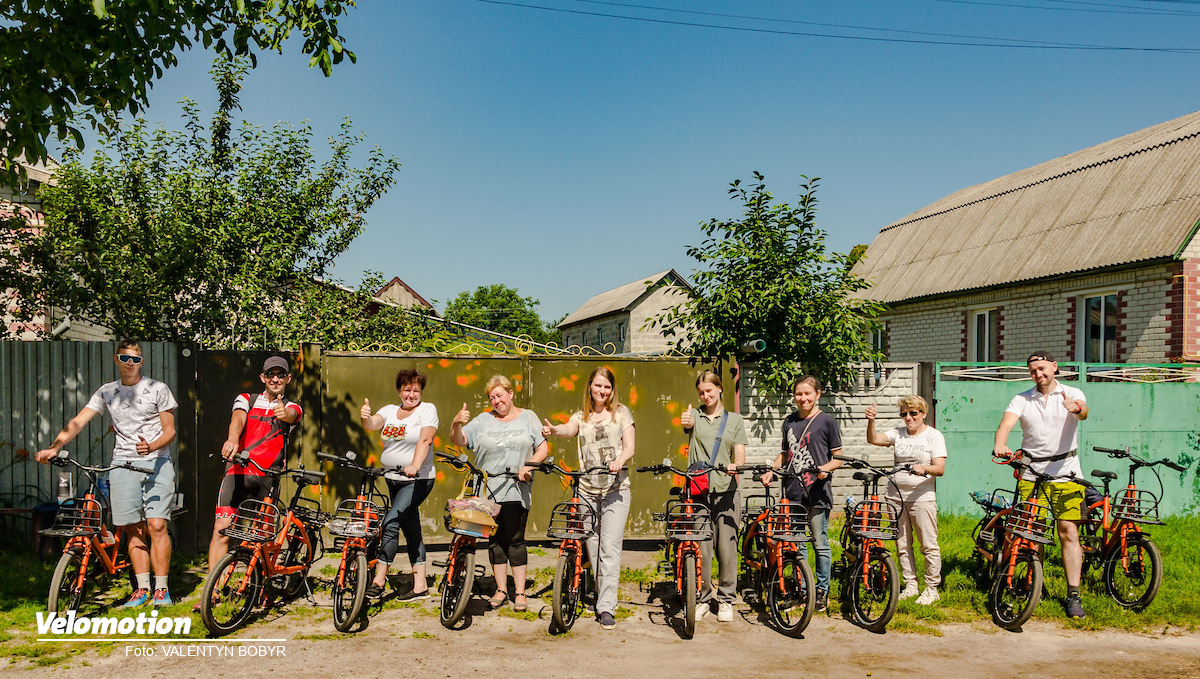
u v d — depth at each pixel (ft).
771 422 27.37
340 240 37.32
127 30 19.81
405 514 18.86
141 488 17.65
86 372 23.59
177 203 31.63
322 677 14.20
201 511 23.17
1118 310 41.78
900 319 60.18
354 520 17.33
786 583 18.24
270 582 17.87
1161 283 39.29
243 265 32.07
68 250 28.22
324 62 23.50
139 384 17.83
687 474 17.74
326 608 18.33
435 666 14.85
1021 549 18.13
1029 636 17.11
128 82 20.39
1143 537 19.33
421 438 18.21
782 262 25.99
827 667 15.17
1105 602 18.74
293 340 32.27
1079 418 18.83
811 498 18.56
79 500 17.10
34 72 19.76
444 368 24.62
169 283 29.50
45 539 21.94
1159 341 39.37
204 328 30.17
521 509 18.22
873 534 17.21
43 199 30.04
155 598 17.87
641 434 25.46
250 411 18.57
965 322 53.57
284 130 36.22
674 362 25.79
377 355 24.18
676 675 14.65
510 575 20.94
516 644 16.20
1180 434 30.66
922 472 18.60
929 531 18.98
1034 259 47.78
